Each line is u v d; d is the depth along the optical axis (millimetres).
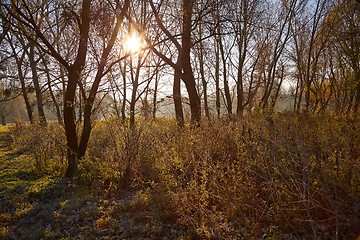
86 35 7637
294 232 4047
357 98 12031
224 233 4289
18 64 17812
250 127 7031
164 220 4875
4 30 8898
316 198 4238
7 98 19672
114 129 7254
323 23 18781
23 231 4793
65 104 7609
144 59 13383
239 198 4719
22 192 6637
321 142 5145
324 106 16188
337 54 17094
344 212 3902
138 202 5387
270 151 5195
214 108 12227
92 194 6215
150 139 7250
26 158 10023
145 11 12070
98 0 8344
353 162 4336
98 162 7199
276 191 4328
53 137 9430
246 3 15820
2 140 16578
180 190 5348
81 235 4539
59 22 8328
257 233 4133
